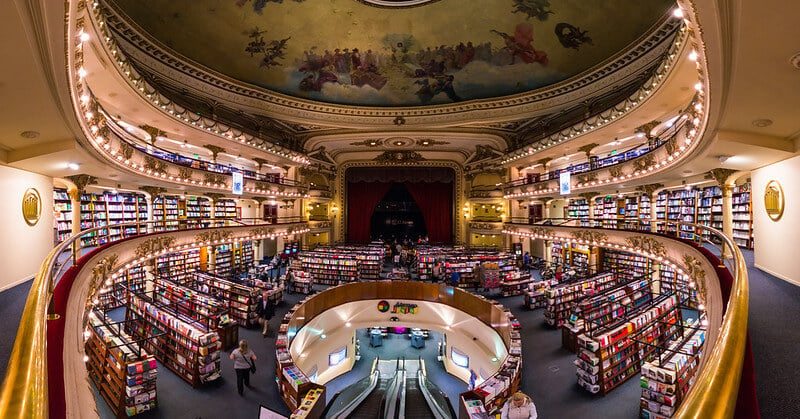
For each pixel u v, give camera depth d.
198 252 17.62
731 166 8.43
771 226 7.59
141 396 7.29
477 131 20.58
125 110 11.62
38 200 8.45
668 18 11.53
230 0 13.84
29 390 1.36
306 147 22.66
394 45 17.31
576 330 10.41
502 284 15.92
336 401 9.94
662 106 10.48
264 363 9.73
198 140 15.62
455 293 14.85
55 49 3.93
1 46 3.54
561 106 16.75
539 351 10.61
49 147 6.81
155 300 10.80
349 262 17.67
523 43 15.82
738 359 1.51
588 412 7.57
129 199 14.57
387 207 31.22
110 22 11.52
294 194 21.59
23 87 4.47
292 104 18.67
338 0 15.26
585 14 13.57
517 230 19.84
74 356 3.88
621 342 8.73
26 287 7.17
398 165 27.55
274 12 15.06
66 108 5.38
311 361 12.64
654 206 13.64
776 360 3.64
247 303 12.29
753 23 3.29
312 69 17.81
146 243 9.76
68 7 3.56
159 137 14.89
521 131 20.08
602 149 16.91
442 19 16.12
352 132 21.12
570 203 21.30
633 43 13.05
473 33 16.38
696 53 4.62
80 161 7.97
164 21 13.02
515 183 21.86
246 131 16.72
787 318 4.85
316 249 21.58
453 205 28.14
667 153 9.66
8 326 5.00
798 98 4.69
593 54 14.62
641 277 13.52
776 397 2.99
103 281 7.39
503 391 7.49
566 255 20.39
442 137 21.61
